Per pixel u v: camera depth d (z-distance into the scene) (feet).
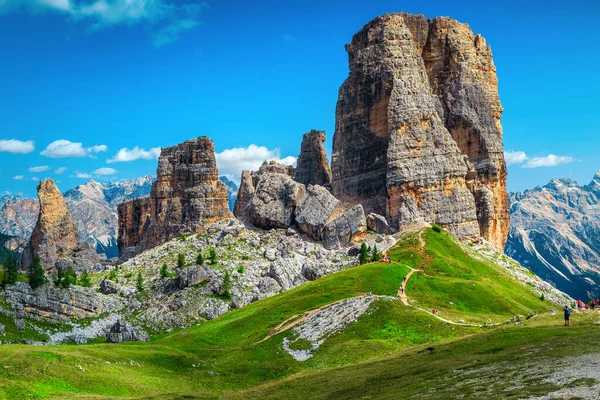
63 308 551.18
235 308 593.83
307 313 450.30
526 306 522.06
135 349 375.66
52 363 304.09
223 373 347.36
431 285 501.97
